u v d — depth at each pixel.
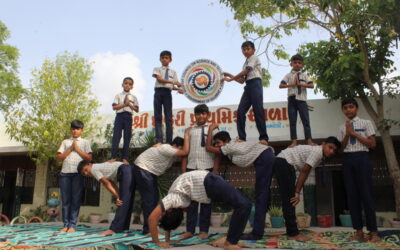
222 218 9.38
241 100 5.52
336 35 8.23
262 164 4.71
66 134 10.66
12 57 13.49
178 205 4.00
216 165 4.99
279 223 8.76
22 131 10.50
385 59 8.13
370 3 7.18
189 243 4.37
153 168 5.30
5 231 5.54
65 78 10.97
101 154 11.12
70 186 5.71
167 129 6.12
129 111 6.59
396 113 9.31
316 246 4.07
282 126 10.16
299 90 5.78
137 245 4.08
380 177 9.47
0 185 12.88
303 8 8.58
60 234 5.11
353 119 4.93
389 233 5.02
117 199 5.46
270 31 9.31
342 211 10.23
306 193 9.79
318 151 4.67
